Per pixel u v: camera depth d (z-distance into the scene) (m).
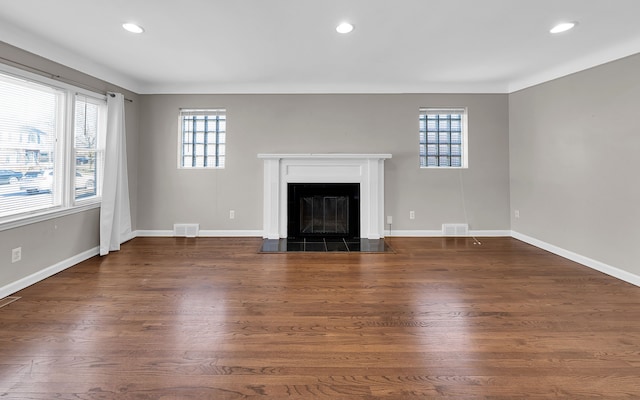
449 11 2.58
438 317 2.38
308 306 2.57
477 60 3.74
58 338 2.06
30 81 3.01
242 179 4.96
